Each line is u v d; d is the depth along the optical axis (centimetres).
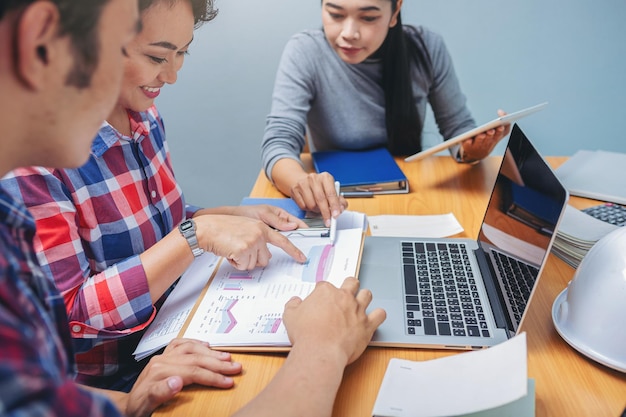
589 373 78
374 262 105
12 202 52
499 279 92
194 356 81
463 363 71
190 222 101
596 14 224
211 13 105
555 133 249
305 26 233
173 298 100
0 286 38
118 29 47
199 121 254
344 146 181
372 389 76
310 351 74
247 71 243
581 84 237
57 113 45
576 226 111
